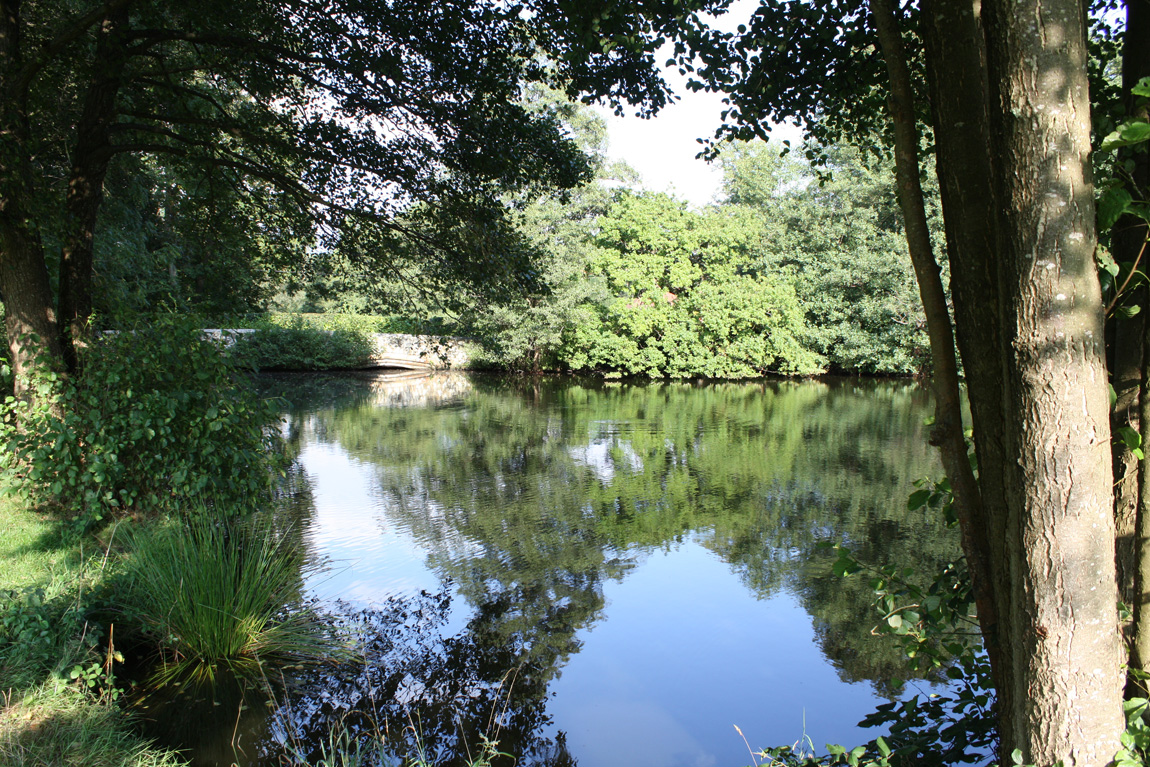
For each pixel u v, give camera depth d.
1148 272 2.00
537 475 9.73
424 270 8.48
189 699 3.83
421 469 10.02
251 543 5.39
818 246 25.30
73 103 7.70
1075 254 1.57
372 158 7.61
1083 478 1.61
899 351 22.59
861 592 5.74
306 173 7.65
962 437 2.16
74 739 3.02
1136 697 1.88
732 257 24.34
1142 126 1.54
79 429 5.47
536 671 4.48
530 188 8.09
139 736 3.39
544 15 5.70
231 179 7.91
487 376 24.84
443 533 7.15
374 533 7.07
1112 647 1.67
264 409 6.50
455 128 7.41
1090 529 1.62
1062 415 1.60
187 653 4.20
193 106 8.50
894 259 22.42
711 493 8.84
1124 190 1.66
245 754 3.42
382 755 3.40
